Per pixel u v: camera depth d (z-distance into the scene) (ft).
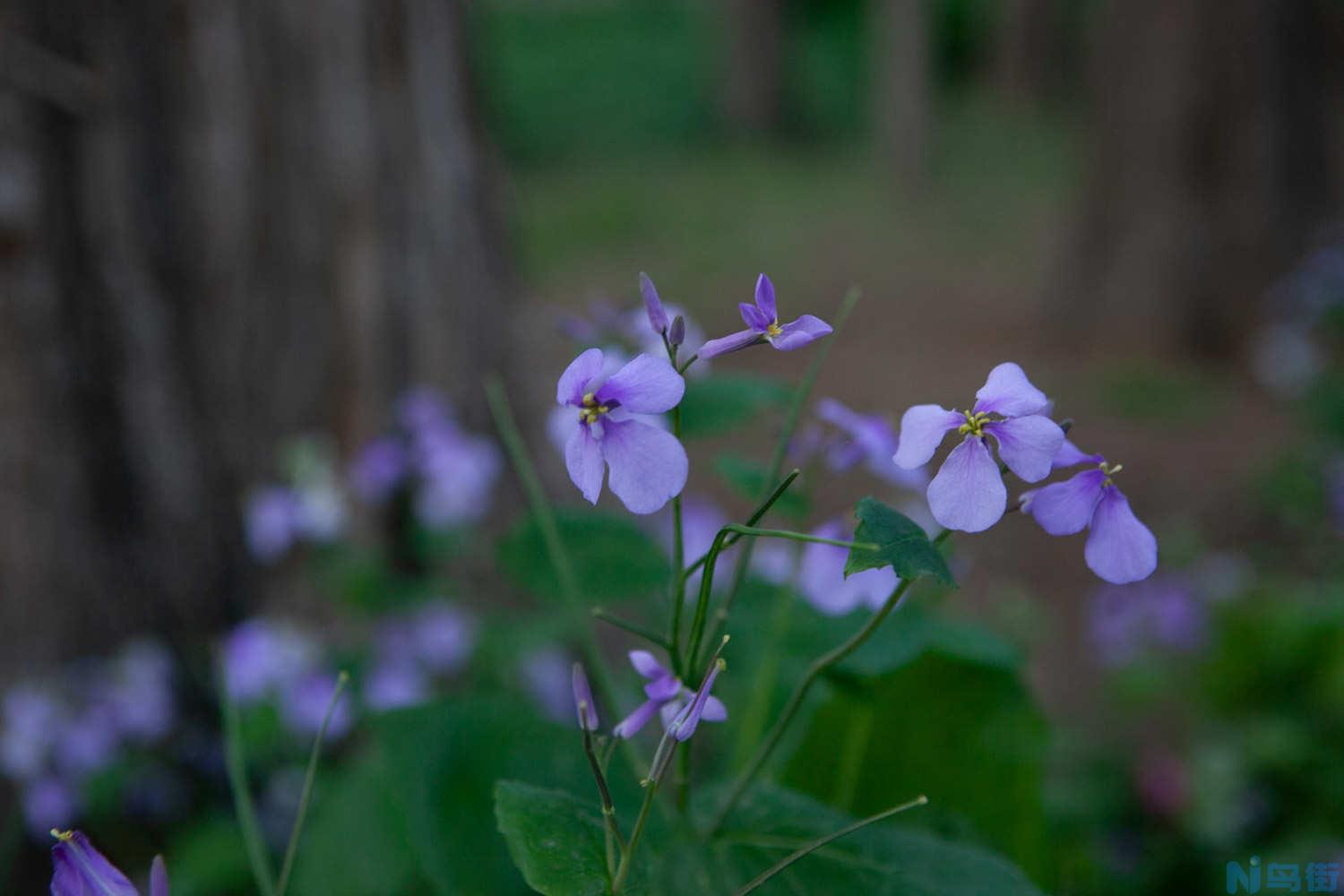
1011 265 13.85
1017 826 2.23
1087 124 10.96
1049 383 9.75
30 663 3.80
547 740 2.06
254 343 3.99
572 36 28.37
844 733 2.23
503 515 4.07
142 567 3.92
